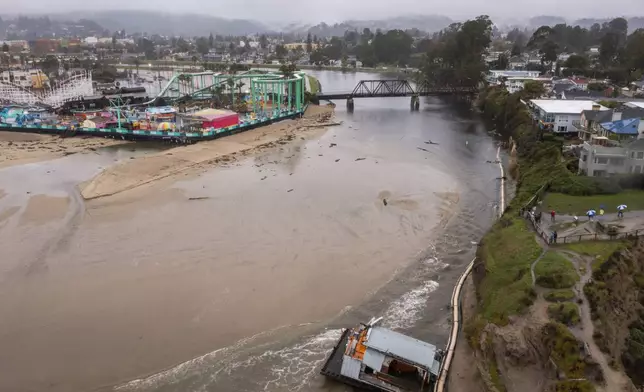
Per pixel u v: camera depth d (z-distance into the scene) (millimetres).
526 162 86875
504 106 137125
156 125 119875
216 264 54219
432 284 50312
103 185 79500
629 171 65562
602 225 51312
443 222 65562
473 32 195125
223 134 119688
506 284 43594
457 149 106812
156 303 47125
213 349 40750
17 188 80062
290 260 55094
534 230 51875
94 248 58219
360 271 52812
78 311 46000
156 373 38188
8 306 46781
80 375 38125
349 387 36219
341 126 135250
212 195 75438
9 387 37031
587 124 89875
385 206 70812
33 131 124812
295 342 41406
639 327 37906
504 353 35156
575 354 32812
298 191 77438
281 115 141625
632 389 30672
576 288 39688
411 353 36469
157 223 65188
